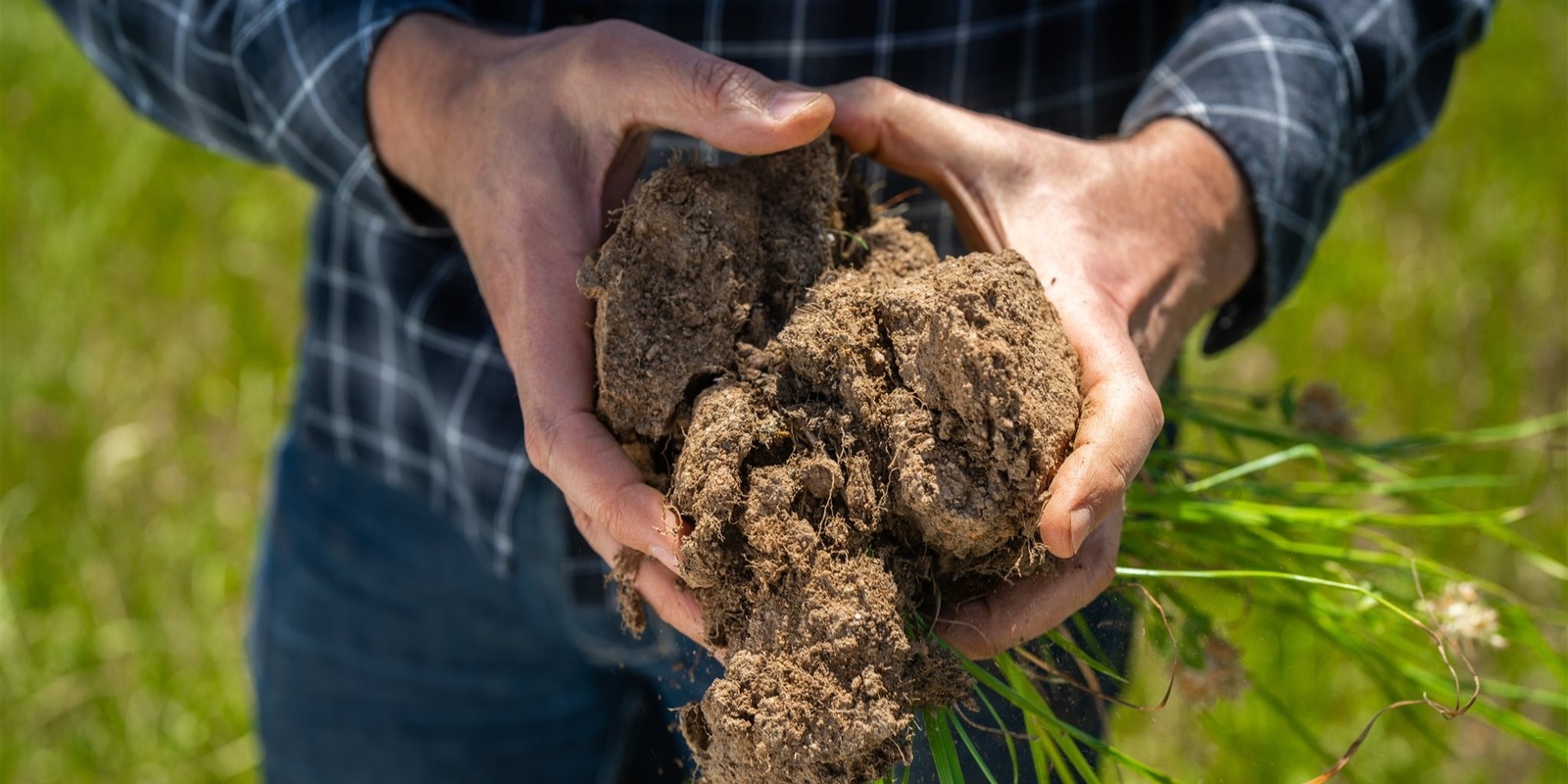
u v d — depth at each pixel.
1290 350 1.17
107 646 1.04
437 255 0.76
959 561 0.59
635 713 0.85
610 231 0.63
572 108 0.63
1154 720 0.71
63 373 1.16
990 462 0.57
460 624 0.83
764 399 0.58
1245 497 0.73
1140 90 0.74
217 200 1.31
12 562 1.06
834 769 0.56
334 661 0.85
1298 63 0.70
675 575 0.60
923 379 0.58
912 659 0.58
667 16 0.72
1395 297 1.19
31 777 0.98
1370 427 1.12
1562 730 0.96
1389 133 0.74
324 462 0.83
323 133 0.70
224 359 1.23
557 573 0.76
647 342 0.59
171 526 1.11
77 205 1.27
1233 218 0.68
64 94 1.34
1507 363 1.14
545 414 0.61
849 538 0.57
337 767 0.88
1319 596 0.70
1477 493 1.01
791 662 0.56
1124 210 0.65
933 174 0.65
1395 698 0.74
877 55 0.72
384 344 0.79
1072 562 0.59
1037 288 0.59
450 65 0.67
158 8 0.72
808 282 0.61
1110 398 0.58
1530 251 1.21
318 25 0.69
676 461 0.59
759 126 0.59
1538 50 1.35
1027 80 0.73
